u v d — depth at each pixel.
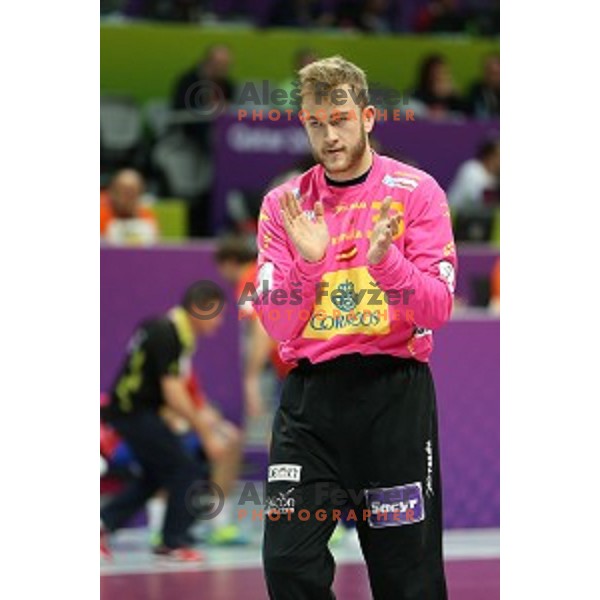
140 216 24.06
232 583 17.06
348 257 11.45
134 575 17.62
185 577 17.48
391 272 10.80
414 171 11.61
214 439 19.52
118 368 20.89
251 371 20.67
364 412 11.35
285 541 11.31
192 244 21.20
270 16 29.83
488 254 23.94
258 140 24.56
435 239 11.38
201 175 26.62
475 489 20.64
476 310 22.50
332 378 11.38
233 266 21.14
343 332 11.35
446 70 27.41
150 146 26.88
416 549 11.51
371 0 30.31
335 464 11.48
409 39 28.31
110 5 29.03
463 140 25.28
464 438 20.56
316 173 11.85
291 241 11.20
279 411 11.70
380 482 11.43
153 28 27.50
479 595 16.20
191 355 21.05
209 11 30.23
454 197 25.28
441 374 20.42
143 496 19.09
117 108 26.94
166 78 27.64
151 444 18.95
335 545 19.91
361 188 11.56
